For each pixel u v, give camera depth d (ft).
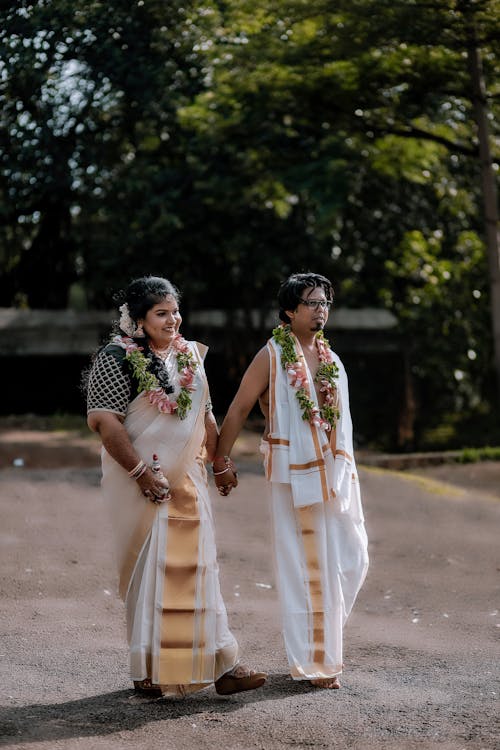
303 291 16.12
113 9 32.17
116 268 57.11
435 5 37.09
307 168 50.57
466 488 38.17
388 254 59.98
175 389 14.84
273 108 46.96
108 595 21.03
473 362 64.34
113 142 45.57
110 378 14.66
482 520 30.94
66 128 39.09
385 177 55.26
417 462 44.06
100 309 62.75
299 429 15.62
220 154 53.57
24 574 22.21
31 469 37.65
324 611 15.47
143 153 52.01
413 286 62.95
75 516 28.73
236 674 14.76
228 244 55.31
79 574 22.52
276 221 57.06
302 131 51.90
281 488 15.76
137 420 14.71
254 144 50.70
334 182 50.55
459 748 12.79
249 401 16.12
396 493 34.68
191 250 57.21
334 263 59.31
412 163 52.60
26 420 52.26
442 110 49.75
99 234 57.72
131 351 14.74
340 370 16.25
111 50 33.63
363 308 63.16
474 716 14.05
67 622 18.90
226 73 42.96
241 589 21.93
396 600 21.52
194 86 42.24
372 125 48.19
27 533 26.27
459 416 67.15
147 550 14.62
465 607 20.90
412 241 59.31
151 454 14.65
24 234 57.67
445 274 60.49
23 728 13.29
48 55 32.35
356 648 17.75
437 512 31.91
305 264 58.13
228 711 14.19
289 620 15.40
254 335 61.72
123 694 14.90
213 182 51.80
